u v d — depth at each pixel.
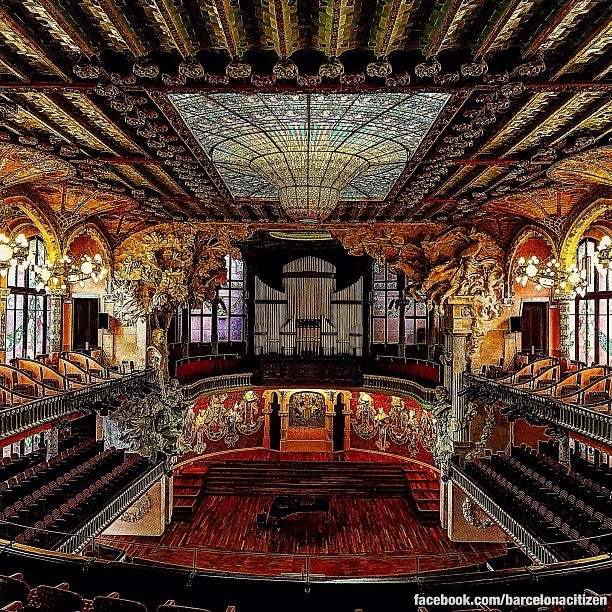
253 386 33.16
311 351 33.94
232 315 34.09
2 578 8.48
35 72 8.59
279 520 25.30
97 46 7.77
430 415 30.08
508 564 19.89
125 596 10.77
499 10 6.68
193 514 26.95
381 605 11.03
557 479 19.44
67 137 12.04
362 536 24.53
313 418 34.44
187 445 26.58
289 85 8.60
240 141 12.23
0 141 11.91
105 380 20.83
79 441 26.34
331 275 33.97
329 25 7.05
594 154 13.16
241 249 33.62
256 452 34.12
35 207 19.33
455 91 8.85
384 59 7.89
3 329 22.77
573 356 24.77
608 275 22.73
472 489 21.47
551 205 19.86
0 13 6.66
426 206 19.75
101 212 21.64
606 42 7.50
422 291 23.62
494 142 12.14
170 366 28.33
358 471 30.67
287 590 11.01
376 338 33.41
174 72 8.23
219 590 10.93
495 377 22.41
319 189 13.43
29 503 17.00
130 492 20.92
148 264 24.31
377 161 13.41
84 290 26.09
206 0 6.70
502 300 24.03
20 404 14.53
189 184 15.89
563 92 9.30
